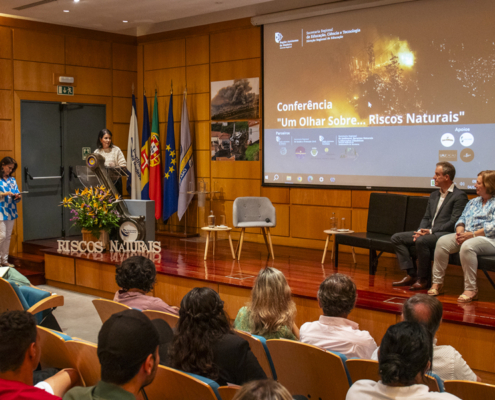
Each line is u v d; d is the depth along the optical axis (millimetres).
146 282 3160
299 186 7254
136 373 1366
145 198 8641
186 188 8195
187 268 5707
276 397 1072
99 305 3070
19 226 7688
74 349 2127
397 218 5496
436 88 6055
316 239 7148
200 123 8281
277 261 6172
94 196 6469
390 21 6336
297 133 7234
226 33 7863
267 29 7398
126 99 8898
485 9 5656
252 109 7660
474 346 3689
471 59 5785
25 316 1617
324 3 6844
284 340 2287
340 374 2139
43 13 7465
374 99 6535
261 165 7609
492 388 1873
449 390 1979
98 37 8531
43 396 1499
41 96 7914
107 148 7281
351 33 6660
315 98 7039
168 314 2789
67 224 8258
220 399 1787
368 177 6645
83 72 8375
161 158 8742
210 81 8102
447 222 4637
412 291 4637
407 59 6238
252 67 7625
